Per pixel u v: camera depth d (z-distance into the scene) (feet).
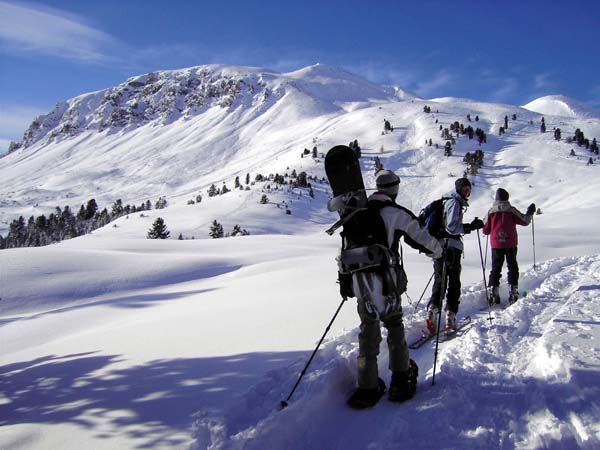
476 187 512.22
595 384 9.67
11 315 40.55
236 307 23.29
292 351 14.17
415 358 14.49
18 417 11.27
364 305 10.51
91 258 60.03
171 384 12.11
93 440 9.50
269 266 48.01
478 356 13.05
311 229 416.87
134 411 10.66
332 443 9.37
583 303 16.89
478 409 9.93
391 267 10.48
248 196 503.20
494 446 8.51
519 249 48.29
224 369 12.92
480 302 22.22
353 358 12.58
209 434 9.06
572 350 11.57
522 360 12.34
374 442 9.14
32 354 18.28
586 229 89.81
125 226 399.85
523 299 19.61
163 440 9.16
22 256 59.11
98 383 12.92
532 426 8.98
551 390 9.97
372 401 10.51
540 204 434.71
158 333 18.58
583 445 7.99
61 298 45.68
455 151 630.33
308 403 10.03
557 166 536.83
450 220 17.01
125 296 42.57
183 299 34.42
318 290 26.23
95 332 22.08
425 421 9.57
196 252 75.92
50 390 12.87
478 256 43.86
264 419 9.14
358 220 10.67
